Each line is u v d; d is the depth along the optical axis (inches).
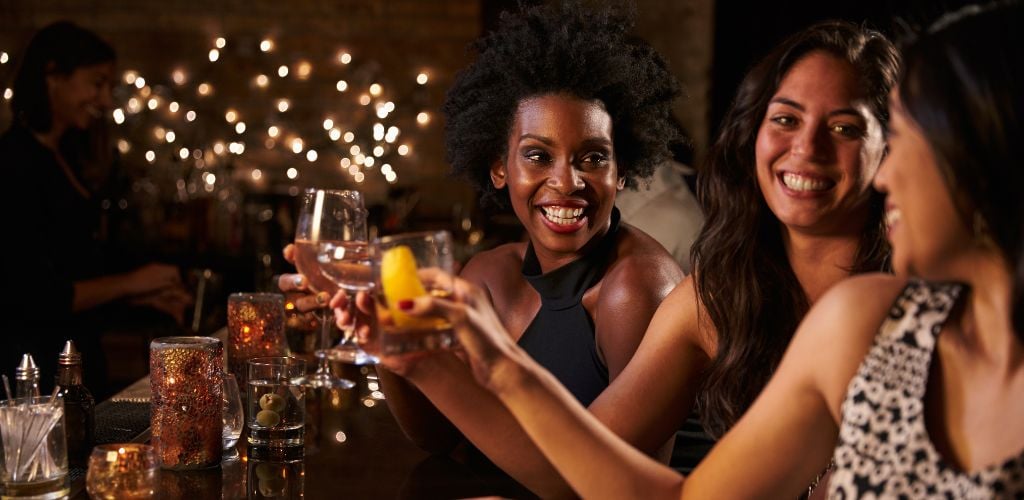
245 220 189.0
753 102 58.1
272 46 224.5
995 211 36.0
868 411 40.8
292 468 57.9
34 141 124.3
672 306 62.3
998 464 37.1
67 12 219.8
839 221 57.3
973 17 36.6
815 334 44.1
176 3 221.6
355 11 225.6
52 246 124.8
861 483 40.5
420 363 50.2
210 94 223.0
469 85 73.7
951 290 40.7
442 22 226.4
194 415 56.4
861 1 174.2
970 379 39.1
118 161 178.9
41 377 114.5
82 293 122.3
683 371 62.1
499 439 51.2
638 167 74.2
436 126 227.9
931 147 36.6
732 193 60.1
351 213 55.8
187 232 186.1
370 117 225.6
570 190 65.8
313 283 57.5
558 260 68.6
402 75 227.3
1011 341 38.0
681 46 223.0
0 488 50.2
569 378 67.9
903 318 41.3
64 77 124.9
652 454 61.7
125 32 221.6
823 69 55.4
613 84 68.1
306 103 225.5
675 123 80.4
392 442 64.3
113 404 71.7
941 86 36.2
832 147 55.5
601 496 45.7
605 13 71.2
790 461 45.5
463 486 56.0
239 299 71.4
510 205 78.6
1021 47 35.3
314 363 84.5
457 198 227.8
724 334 59.9
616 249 68.8
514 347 44.5
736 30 211.5
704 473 46.4
